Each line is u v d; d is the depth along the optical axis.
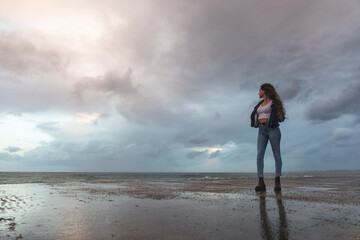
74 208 2.89
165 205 3.10
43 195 4.41
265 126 5.17
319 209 2.76
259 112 5.32
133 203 3.29
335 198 3.76
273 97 5.18
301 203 3.22
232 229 1.88
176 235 1.71
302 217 2.33
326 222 2.12
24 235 1.73
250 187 6.03
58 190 5.42
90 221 2.18
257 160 5.22
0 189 5.75
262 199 3.64
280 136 5.24
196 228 1.91
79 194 4.53
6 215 2.48
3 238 1.65
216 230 1.85
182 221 2.17
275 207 2.91
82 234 1.75
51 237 1.67
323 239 1.62
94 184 7.71
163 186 6.52
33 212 2.65
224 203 3.24
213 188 5.77
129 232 1.80
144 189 5.57
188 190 5.20
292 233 1.77
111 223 2.10
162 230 1.85
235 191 4.95
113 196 4.17
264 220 2.19
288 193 4.55
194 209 2.79
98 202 3.43
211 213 2.54
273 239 1.62
